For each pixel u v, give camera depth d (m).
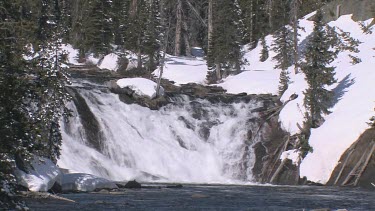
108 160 59.03
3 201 15.95
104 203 31.72
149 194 39.06
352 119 57.47
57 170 36.62
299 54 81.00
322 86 63.06
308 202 35.56
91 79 71.12
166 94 69.06
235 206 32.34
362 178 51.50
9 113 15.77
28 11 23.47
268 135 64.38
